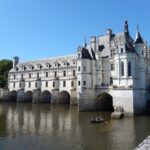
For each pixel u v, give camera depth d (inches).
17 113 2694.4
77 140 1413.6
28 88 4311.0
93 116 2343.8
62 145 1309.1
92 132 1624.0
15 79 4554.6
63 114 2541.8
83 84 2787.9
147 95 2564.0
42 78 4094.5
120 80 2452.0
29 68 4392.2
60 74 3855.8
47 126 1866.4
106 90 2689.5
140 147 552.4
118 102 2412.6
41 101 4050.2
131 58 2427.4
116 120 2074.3
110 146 1286.9
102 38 3115.2
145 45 3080.7
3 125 1923.0
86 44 3157.0
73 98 3361.2
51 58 4298.7
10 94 4584.2
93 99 2787.9
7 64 5167.3
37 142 1373.0
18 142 1375.5
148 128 1710.1
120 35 2962.6
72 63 3745.1
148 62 2822.3
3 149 1239.5
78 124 1929.1
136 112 2316.7
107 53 2918.3
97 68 2915.8
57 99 3772.1
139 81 2501.2
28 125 1916.8
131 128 1723.7
